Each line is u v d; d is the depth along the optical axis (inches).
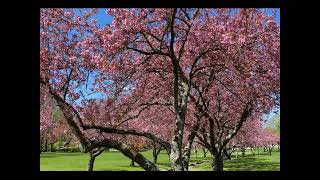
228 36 476.7
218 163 670.5
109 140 446.0
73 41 508.7
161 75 586.2
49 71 473.1
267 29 532.1
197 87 608.7
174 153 451.2
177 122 463.5
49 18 489.7
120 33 439.5
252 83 601.6
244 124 1001.5
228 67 549.6
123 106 566.3
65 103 432.1
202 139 704.4
